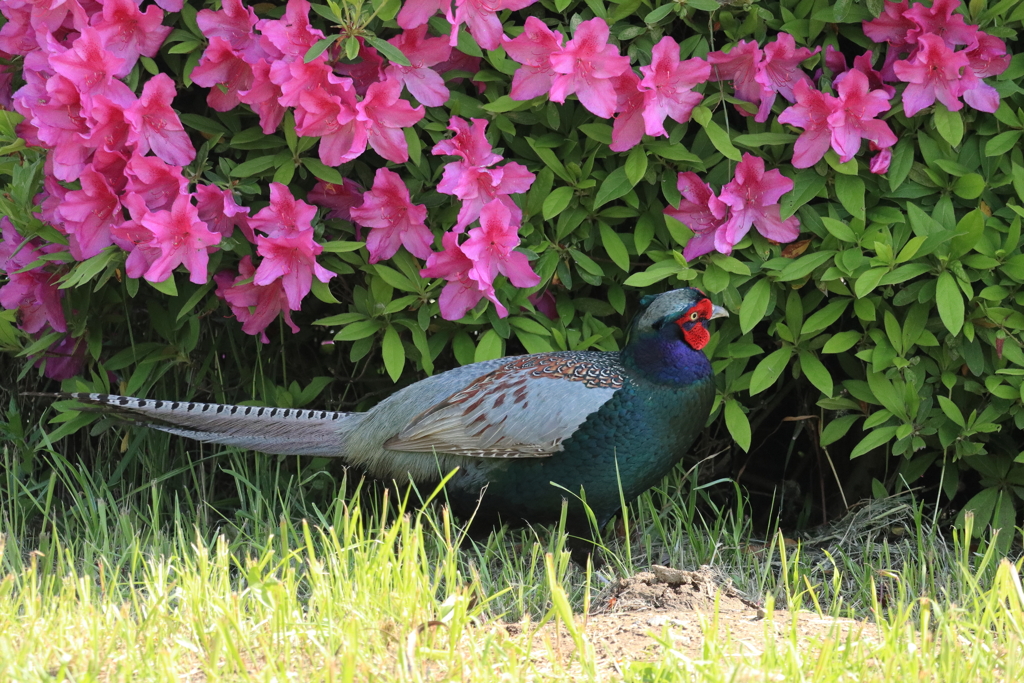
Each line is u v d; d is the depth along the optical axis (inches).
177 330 303.7
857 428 314.8
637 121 266.2
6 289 281.1
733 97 279.4
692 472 318.3
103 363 320.2
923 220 265.6
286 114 268.1
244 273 274.4
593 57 255.8
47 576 233.1
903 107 266.2
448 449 264.1
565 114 280.8
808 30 274.4
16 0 267.0
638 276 269.6
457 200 279.3
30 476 312.0
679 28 292.2
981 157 274.1
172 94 260.1
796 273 267.1
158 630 194.1
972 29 259.8
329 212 283.7
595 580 265.9
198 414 275.6
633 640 206.7
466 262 266.8
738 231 269.4
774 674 179.0
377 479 279.6
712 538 283.1
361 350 285.9
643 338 259.9
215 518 315.6
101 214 262.5
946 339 271.9
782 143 270.4
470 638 190.9
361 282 297.0
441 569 245.8
